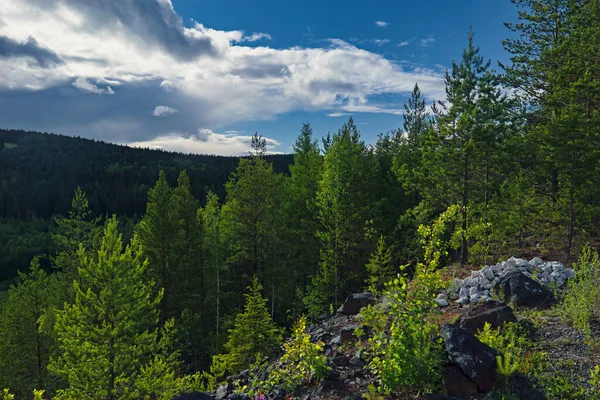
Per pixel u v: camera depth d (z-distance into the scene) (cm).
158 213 2919
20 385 2872
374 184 3098
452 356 675
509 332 808
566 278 1132
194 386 1555
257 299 1944
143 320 1620
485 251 1802
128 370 1534
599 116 1977
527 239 2114
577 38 2295
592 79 2070
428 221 2473
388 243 2900
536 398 613
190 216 3216
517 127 2312
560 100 2269
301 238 3453
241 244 3288
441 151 2145
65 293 2875
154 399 1559
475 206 2064
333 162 2902
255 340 1861
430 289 728
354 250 2817
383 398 653
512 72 2658
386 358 704
